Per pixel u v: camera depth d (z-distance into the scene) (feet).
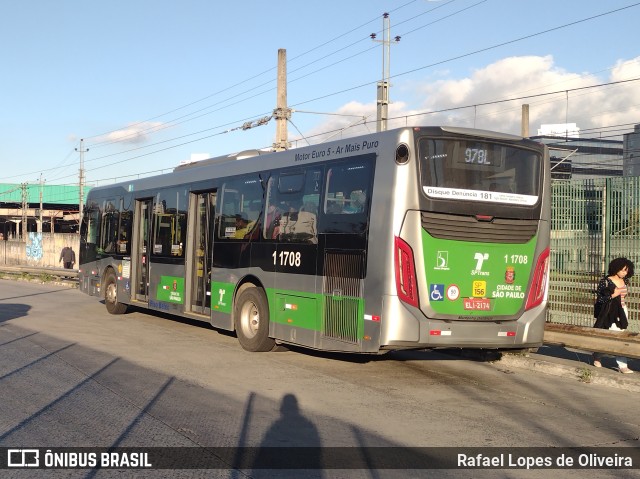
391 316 28.19
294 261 34.47
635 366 35.12
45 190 234.79
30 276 107.45
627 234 41.68
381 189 29.09
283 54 82.69
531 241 30.76
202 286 43.98
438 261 28.73
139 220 53.62
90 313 58.23
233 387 28.89
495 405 27.07
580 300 43.83
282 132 82.69
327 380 31.07
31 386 27.99
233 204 40.70
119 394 26.89
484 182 29.73
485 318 29.71
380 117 104.58
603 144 204.23
